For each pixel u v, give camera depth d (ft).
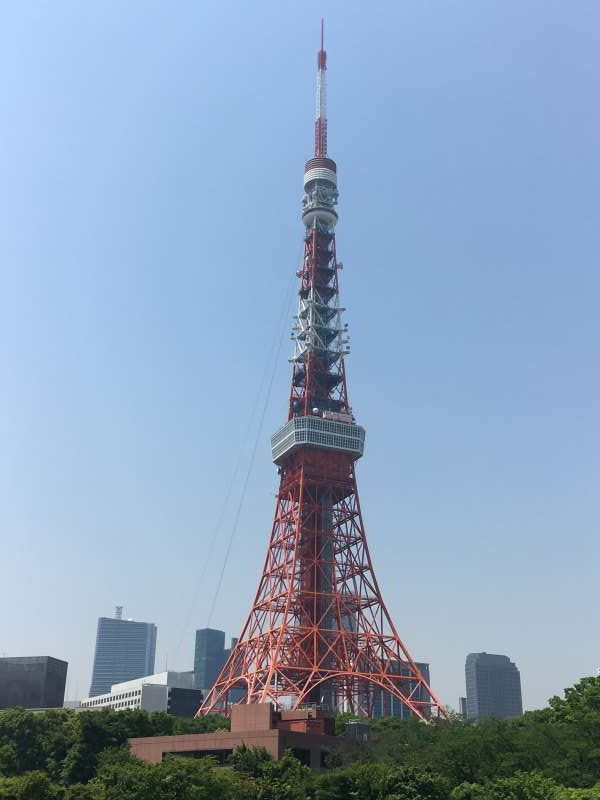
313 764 453.58
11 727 497.46
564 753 412.98
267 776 378.12
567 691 560.61
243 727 497.05
